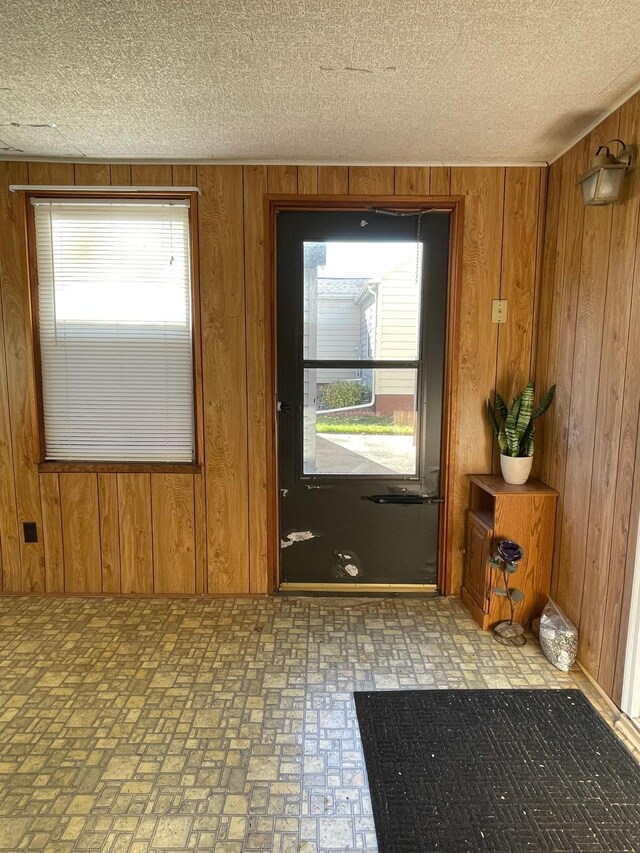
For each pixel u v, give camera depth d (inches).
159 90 70.4
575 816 56.2
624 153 69.0
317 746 66.0
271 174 96.4
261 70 65.2
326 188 96.8
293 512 107.3
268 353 100.8
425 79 67.0
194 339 100.7
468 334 100.3
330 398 104.7
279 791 59.4
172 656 85.4
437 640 90.2
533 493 89.4
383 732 68.4
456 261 98.5
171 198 98.3
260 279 99.0
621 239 70.9
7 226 98.5
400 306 102.5
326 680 79.0
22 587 107.3
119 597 106.2
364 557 107.9
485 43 59.2
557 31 56.7
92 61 63.3
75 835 53.9
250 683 78.4
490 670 81.6
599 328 76.8
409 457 106.4
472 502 103.9
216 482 104.3
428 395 104.3
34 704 73.5
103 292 101.4
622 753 64.9
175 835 53.9
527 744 66.4
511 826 55.1
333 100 72.8
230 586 107.2
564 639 80.8
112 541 106.5
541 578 92.0
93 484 104.9
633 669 68.5
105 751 65.1
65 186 97.0
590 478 79.0
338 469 106.7
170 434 105.5
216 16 54.6
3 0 51.7
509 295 99.2
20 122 80.5
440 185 96.7
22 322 100.8
